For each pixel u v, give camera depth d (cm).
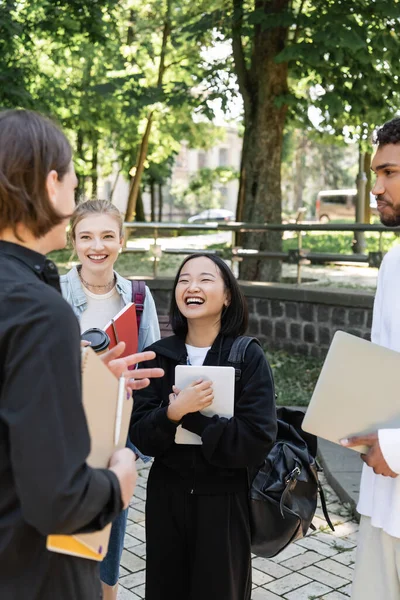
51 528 122
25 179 135
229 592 226
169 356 242
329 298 725
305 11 916
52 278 142
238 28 905
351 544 371
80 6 934
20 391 121
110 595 269
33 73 1095
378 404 186
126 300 277
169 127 1805
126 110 989
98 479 130
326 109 848
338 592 323
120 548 265
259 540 235
